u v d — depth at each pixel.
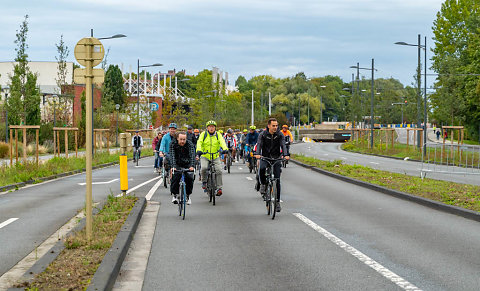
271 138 10.94
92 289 5.16
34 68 87.44
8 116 41.34
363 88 113.12
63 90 50.09
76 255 6.74
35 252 7.67
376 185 16.03
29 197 14.95
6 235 9.02
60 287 5.30
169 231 9.16
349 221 10.14
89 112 7.84
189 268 6.58
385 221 10.13
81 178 21.84
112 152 43.22
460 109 55.97
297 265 6.68
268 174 10.97
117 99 86.69
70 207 12.55
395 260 6.92
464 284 5.78
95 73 7.86
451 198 12.38
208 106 81.69
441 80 57.28
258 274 6.26
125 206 11.39
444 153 18.69
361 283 5.85
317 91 163.50
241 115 95.31
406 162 33.84
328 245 7.91
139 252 7.50
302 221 10.18
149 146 53.72
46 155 37.72
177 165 11.21
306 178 20.66
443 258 7.02
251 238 8.48
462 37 61.34
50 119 52.03
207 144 13.12
